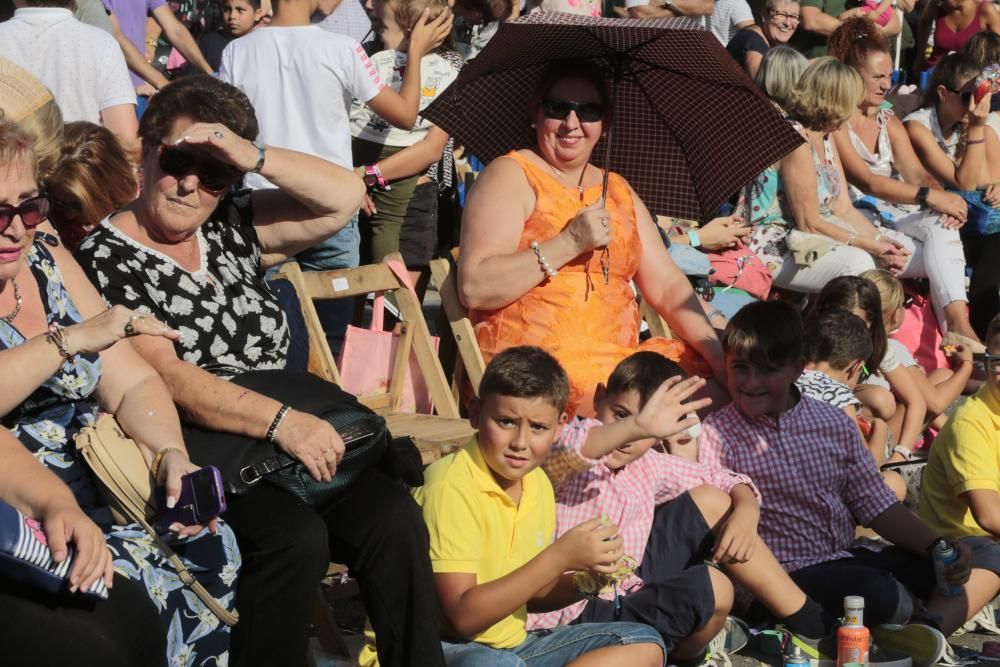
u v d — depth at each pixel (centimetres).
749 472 804
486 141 939
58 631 496
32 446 566
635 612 693
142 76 1394
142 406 595
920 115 1508
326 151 1056
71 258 614
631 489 733
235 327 674
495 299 849
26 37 977
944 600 796
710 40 874
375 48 1184
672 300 911
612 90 932
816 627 748
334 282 876
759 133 927
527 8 1659
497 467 634
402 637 597
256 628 580
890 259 1259
